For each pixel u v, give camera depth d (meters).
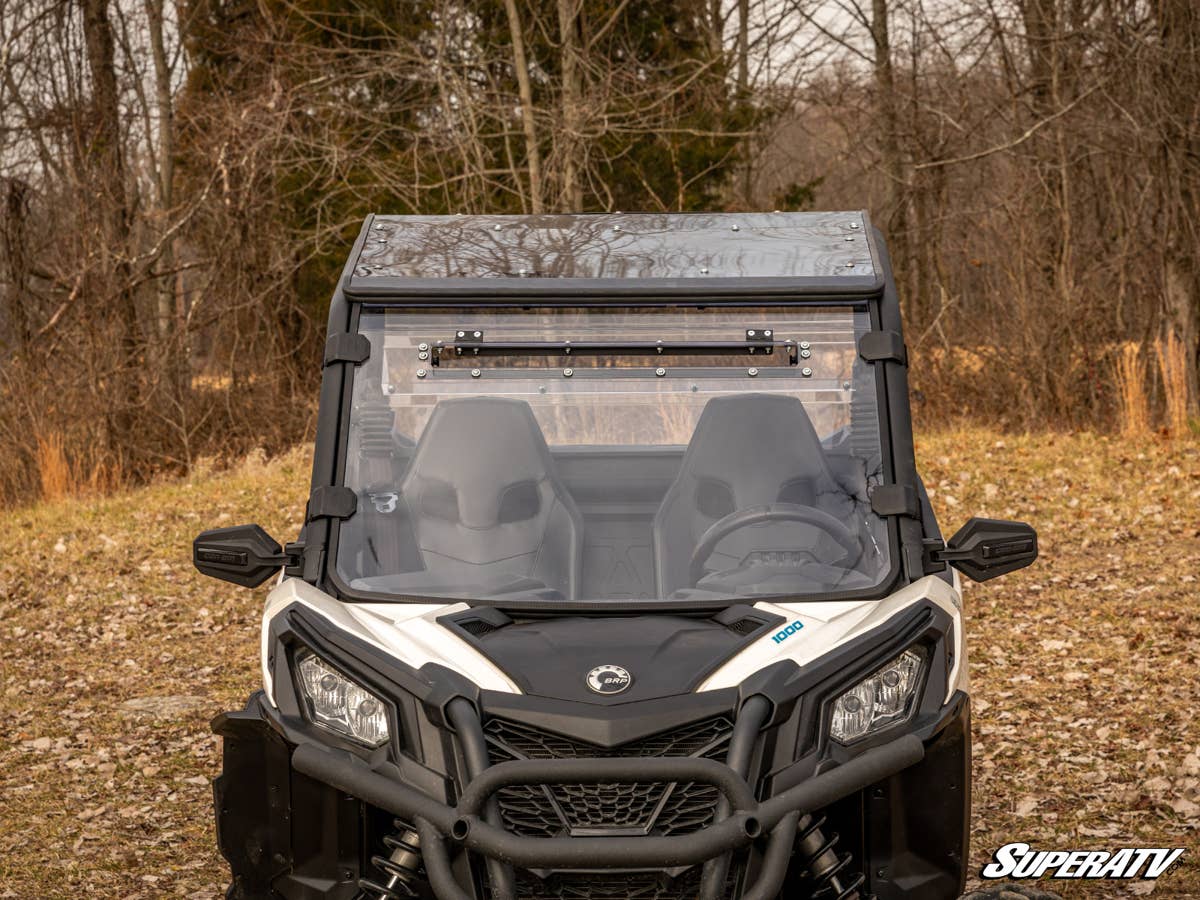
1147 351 17.70
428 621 3.53
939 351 19.00
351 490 3.89
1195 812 5.46
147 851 5.55
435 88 20.38
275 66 19.81
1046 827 5.42
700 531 3.90
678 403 4.12
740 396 4.06
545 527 3.91
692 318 4.10
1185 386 17.06
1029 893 4.41
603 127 18.00
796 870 3.36
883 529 3.82
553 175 18.05
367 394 4.01
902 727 3.38
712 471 3.96
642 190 21.28
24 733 7.46
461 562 3.84
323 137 18.98
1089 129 18.70
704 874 3.07
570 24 18.50
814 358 4.08
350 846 3.43
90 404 17.39
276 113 18.95
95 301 17.84
